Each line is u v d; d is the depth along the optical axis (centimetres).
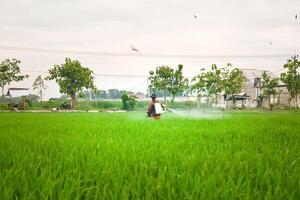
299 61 6191
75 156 424
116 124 1233
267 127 1071
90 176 317
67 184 257
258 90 8175
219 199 240
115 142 596
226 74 6397
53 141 621
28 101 6912
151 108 1798
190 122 1364
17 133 819
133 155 431
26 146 530
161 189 256
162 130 928
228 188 257
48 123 1341
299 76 6225
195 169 356
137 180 297
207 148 539
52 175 308
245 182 269
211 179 273
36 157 425
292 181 272
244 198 233
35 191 255
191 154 455
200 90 6481
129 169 350
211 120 1549
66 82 7062
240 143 608
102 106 8238
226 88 6347
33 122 1427
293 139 696
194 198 238
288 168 343
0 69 6525
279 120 1616
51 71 7131
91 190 259
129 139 678
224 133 839
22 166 350
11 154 439
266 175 295
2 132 852
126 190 254
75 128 1013
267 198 236
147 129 962
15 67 6625
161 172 328
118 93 18325
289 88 6338
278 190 239
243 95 8000
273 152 479
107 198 241
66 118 1941
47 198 235
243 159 416
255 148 536
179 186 272
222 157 415
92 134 809
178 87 6844
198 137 729
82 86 7244
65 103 7012
